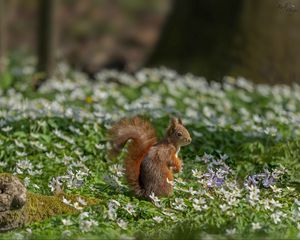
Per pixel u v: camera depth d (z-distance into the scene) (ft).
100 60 100.07
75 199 36.73
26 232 32.68
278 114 57.47
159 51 79.97
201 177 38.01
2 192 34.12
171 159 37.37
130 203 35.65
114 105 60.64
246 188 36.50
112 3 117.50
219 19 76.79
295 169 42.86
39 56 75.56
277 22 75.82
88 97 59.41
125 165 37.70
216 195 36.27
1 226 34.01
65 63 89.51
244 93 68.54
